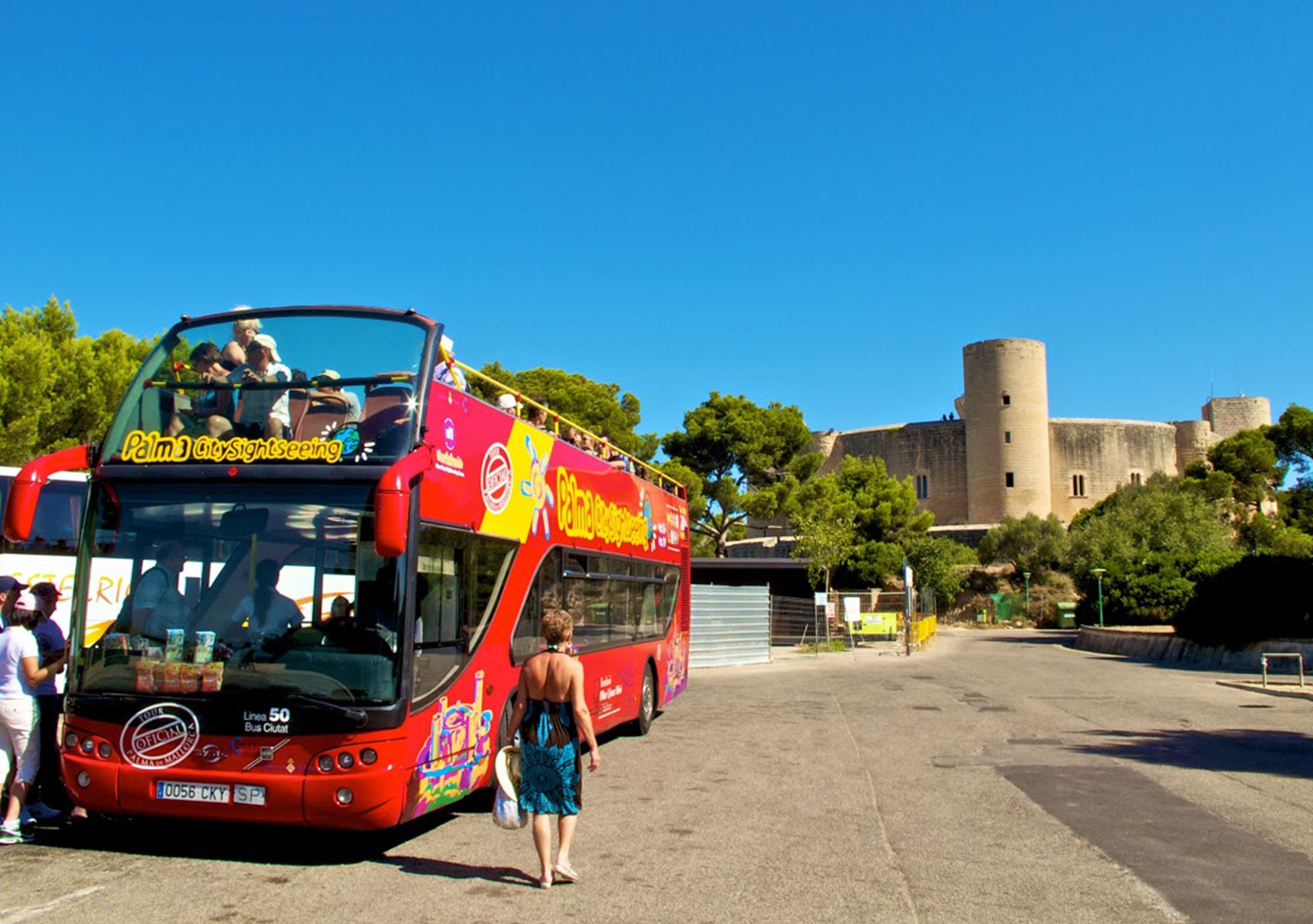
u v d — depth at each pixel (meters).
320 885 6.49
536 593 9.70
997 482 92.31
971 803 9.42
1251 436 73.44
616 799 9.57
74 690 7.02
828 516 55.47
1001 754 12.45
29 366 23.62
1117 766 11.49
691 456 60.22
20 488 6.83
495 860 7.23
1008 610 67.50
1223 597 29.70
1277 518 65.50
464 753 7.88
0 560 12.01
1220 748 12.98
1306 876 6.87
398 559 6.91
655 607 14.91
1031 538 69.81
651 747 12.95
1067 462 96.00
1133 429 97.50
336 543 6.89
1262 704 18.61
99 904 5.98
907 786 10.28
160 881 6.54
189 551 7.05
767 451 60.28
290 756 6.61
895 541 64.06
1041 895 6.41
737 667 29.81
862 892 6.46
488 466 8.61
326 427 7.14
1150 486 71.62
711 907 6.12
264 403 7.25
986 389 93.44
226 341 7.48
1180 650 32.16
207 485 7.10
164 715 6.78
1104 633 39.34
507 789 6.54
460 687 7.83
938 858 7.37
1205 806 9.29
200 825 8.18
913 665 30.22
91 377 25.67
